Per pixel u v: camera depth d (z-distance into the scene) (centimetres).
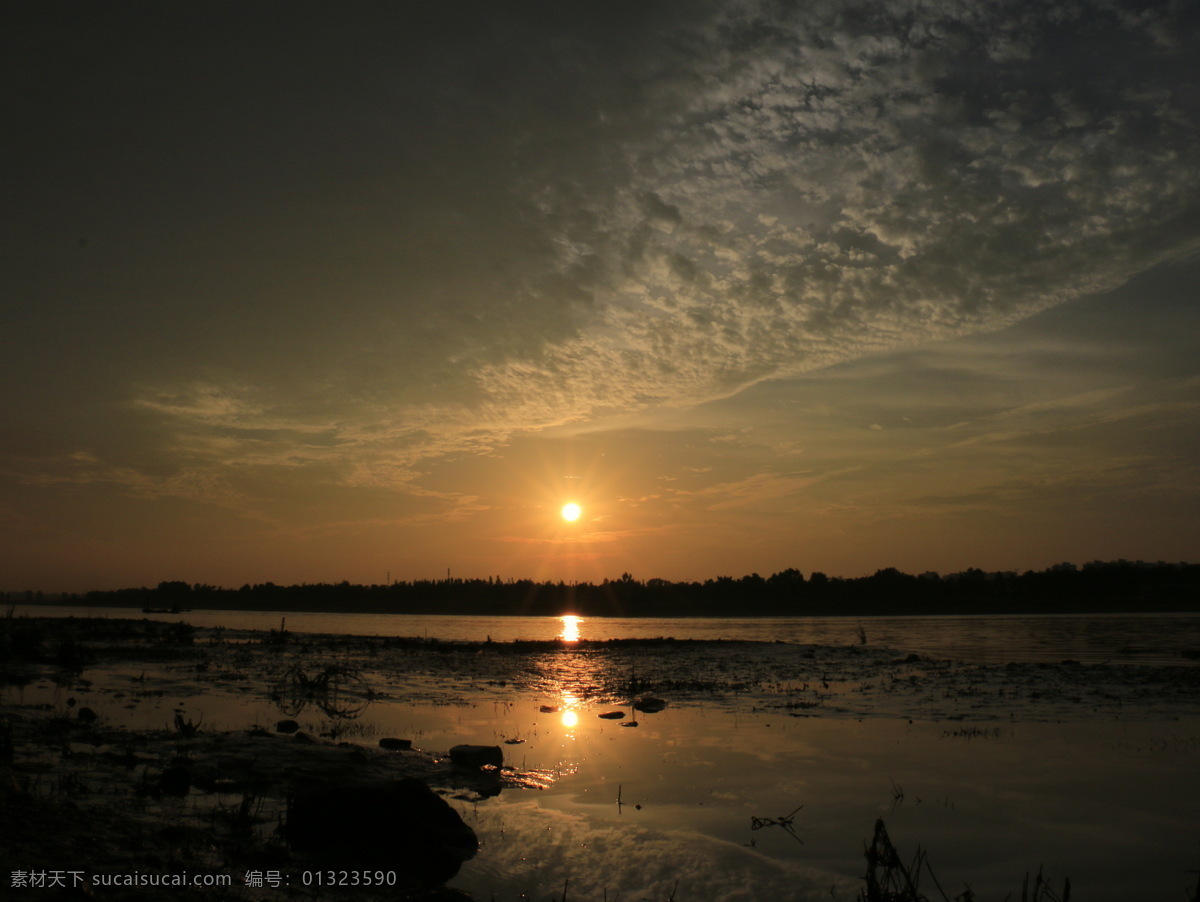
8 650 2567
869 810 1016
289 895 696
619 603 18875
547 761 1314
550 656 3753
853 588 17388
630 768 1262
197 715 1661
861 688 2419
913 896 699
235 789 1036
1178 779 1173
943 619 11694
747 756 1355
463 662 3369
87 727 1395
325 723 1659
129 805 901
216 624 7669
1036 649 4294
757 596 18025
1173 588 14762
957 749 1412
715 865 815
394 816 836
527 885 766
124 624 4966
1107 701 2059
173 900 636
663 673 2970
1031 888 750
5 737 1203
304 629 7562
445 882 771
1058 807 1024
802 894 739
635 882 770
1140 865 812
